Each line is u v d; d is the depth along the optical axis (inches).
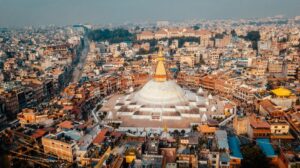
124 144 5036.9
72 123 6451.8
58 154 5462.6
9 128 6446.9
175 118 7608.3
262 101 7810.0
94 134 5846.5
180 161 4601.4
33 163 5270.7
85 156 4896.7
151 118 7632.9
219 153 4694.9
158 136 5841.5
